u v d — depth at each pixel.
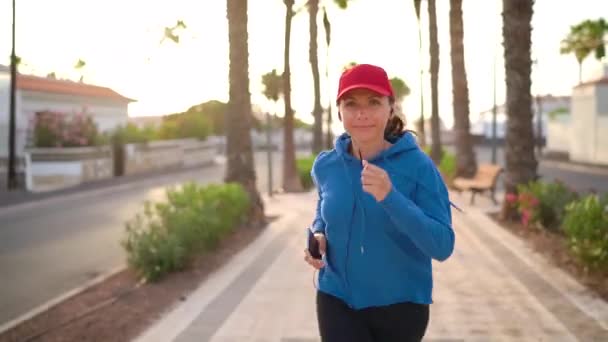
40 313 6.78
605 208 8.36
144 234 8.45
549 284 7.60
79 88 35.88
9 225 14.48
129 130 34.94
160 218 9.50
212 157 49.19
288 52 22.70
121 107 40.34
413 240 2.58
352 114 2.73
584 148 41.66
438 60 28.09
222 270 8.80
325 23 32.91
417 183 2.71
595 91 39.50
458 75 22.94
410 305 2.84
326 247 2.95
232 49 13.59
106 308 6.86
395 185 2.72
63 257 10.50
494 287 7.54
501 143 74.75
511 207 13.27
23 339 5.83
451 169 24.28
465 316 6.35
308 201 19.39
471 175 22.91
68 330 6.09
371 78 2.70
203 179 29.80
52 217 15.89
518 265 8.77
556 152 48.97
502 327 5.95
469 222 13.44
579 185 24.12
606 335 5.61
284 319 6.34
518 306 6.67
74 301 7.26
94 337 5.86
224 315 6.53
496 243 10.67
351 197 2.79
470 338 5.65
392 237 2.77
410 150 2.77
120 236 12.73
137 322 6.32
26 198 20.53
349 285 2.86
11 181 23.48
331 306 2.93
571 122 43.78
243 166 13.58
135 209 17.44
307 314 6.51
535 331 5.80
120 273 8.85
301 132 85.00
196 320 6.36
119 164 31.80
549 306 6.63
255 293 7.45
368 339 2.91
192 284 7.92
